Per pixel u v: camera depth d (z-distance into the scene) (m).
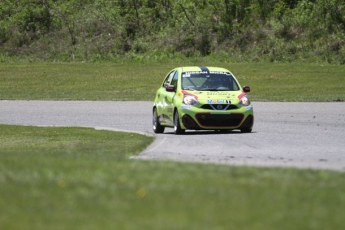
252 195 25.19
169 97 62.94
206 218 21.66
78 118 78.75
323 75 137.62
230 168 31.94
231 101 60.19
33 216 21.75
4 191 25.28
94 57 173.75
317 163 38.72
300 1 186.75
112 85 129.75
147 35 184.00
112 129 64.19
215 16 185.38
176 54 172.75
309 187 27.03
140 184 26.84
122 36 183.12
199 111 59.34
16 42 183.62
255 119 75.75
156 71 149.00
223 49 172.75
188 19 185.00
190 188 26.25
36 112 86.88
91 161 33.44
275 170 31.69
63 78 139.88
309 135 57.94
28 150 48.56
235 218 21.73
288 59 163.75
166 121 63.44
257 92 116.88
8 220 21.25
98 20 189.75
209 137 56.78
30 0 198.62
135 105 96.81
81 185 26.41
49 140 55.97
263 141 53.28
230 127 59.84
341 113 82.25
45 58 175.50
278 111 86.19
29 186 26.12
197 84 62.47
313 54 163.88
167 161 34.88
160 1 196.12
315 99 104.06
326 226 21.02
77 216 21.75
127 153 45.03
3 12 196.00
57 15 192.88
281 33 175.25
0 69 154.62
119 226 20.52
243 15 184.75
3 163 31.78
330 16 176.75
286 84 126.75
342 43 166.75
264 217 21.95
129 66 158.38
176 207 23.16
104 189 25.73
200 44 175.38
